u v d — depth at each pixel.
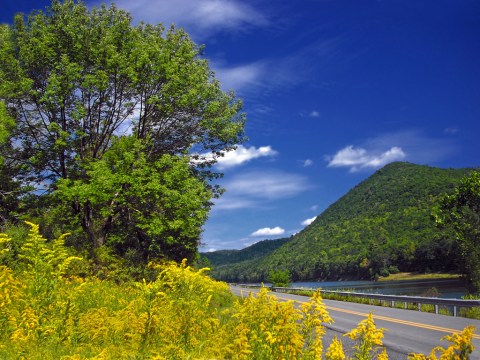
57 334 8.16
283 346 6.21
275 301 7.20
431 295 30.12
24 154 26.20
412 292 48.44
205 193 25.28
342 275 161.12
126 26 26.22
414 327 16.00
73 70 24.06
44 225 25.70
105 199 22.83
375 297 28.95
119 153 24.75
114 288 15.88
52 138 25.33
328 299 35.53
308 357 6.16
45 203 26.09
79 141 26.41
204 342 7.96
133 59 25.39
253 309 7.38
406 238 150.88
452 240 101.19
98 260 20.64
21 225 24.48
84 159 25.48
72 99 25.69
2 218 26.17
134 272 21.39
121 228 26.48
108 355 7.27
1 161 24.67
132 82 25.36
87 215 25.50
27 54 24.86
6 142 25.03
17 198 26.55
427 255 121.88
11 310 8.65
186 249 27.59
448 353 4.85
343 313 21.73
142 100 26.70
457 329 15.32
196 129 28.55
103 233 25.20
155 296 9.09
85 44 25.81
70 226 26.58
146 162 24.62
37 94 24.27
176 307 8.88
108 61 24.84
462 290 50.69
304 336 6.45
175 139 28.58
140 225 23.70
